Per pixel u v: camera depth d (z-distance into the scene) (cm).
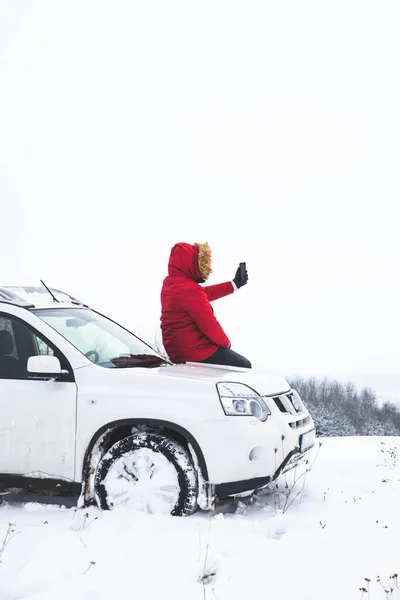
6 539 379
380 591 313
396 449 786
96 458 452
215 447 431
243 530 409
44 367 445
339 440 887
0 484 464
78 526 407
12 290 533
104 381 459
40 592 310
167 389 450
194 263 631
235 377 481
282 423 468
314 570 338
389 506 486
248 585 319
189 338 610
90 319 552
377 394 6662
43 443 455
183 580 323
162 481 434
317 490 548
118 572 330
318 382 6425
